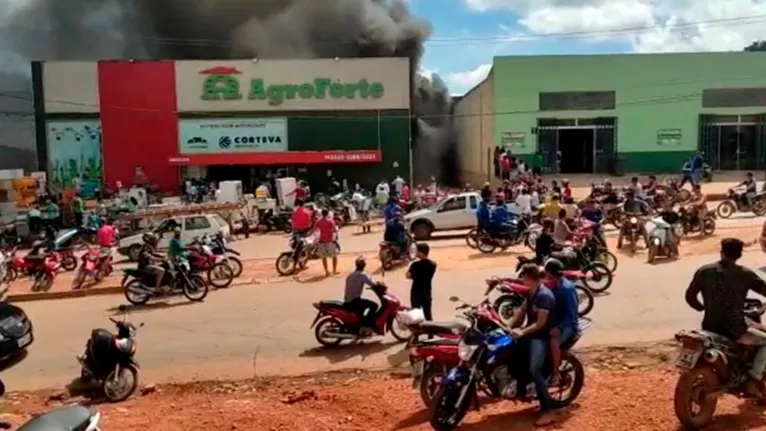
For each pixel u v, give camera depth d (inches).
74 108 1563.7
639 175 1558.8
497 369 282.2
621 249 768.3
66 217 1222.3
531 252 792.3
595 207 805.2
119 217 1145.4
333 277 713.6
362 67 1610.5
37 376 422.6
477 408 289.1
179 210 1125.1
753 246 730.8
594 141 1578.5
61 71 1556.3
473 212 976.9
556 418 282.4
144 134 1582.2
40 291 719.7
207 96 1590.8
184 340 482.0
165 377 398.9
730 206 995.3
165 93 1582.2
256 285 690.2
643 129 1572.3
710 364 257.0
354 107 1614.2
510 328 291.4
